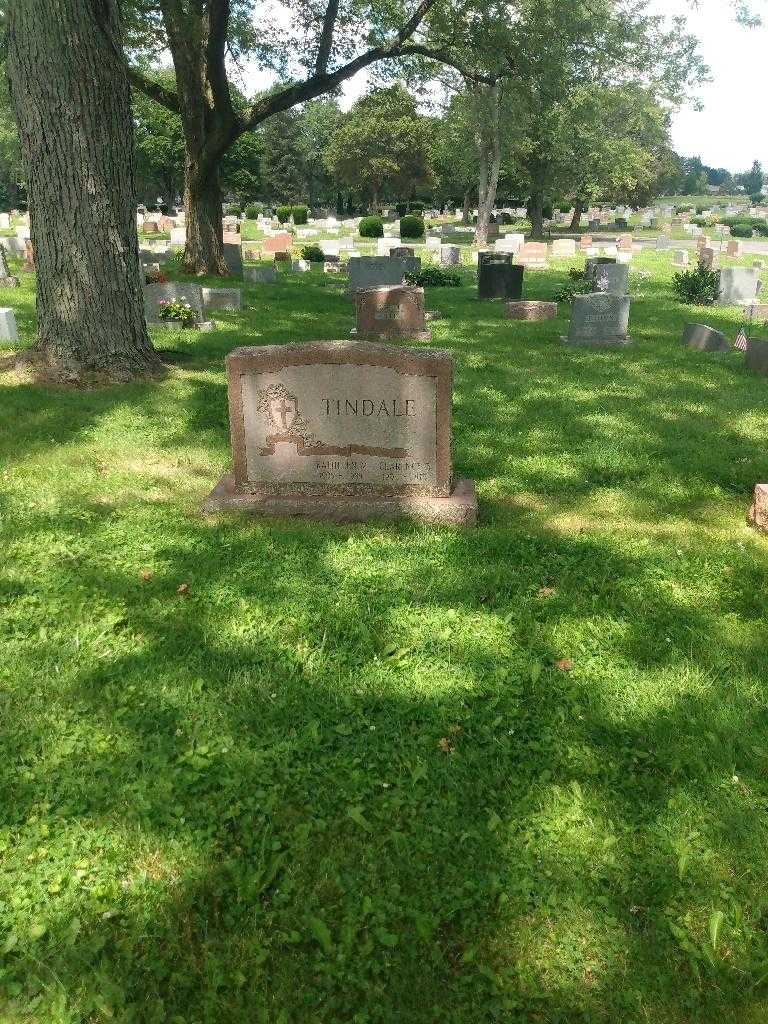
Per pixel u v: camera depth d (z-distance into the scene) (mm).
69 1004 2891
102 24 10203
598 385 12477
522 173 59469
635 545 6609
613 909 3277
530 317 20031
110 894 3271
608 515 7410
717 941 3148
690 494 7926
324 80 23531
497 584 5816
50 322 11078
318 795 3814
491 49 23750
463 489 7340
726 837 3611
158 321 16625
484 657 4887
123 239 11148
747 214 92188
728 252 42531
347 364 6738
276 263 36531
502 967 3062
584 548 6520
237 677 4645
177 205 87125
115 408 10078
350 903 3289
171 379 11562
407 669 4770
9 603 5383
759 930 3209
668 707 4461
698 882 3396
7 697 4383
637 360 14805
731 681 4664
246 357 6801
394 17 24641
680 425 10195
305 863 3471
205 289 20094
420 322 16922
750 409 11188
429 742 4172
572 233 70750
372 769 3994
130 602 5492
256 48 25156
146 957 3037
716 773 3971
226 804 3736
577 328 16312
